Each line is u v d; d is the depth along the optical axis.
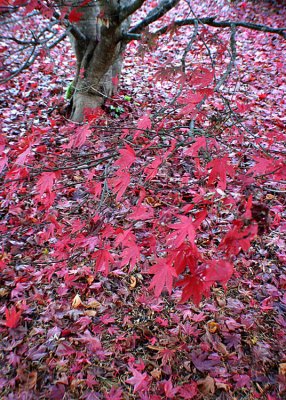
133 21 7.78
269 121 4.38
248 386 2.00
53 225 2.22
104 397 1.96
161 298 2.51
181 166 3.31
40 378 2.06
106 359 2.16
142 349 2.21
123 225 2.72
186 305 2.46
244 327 2.32
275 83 5.44
